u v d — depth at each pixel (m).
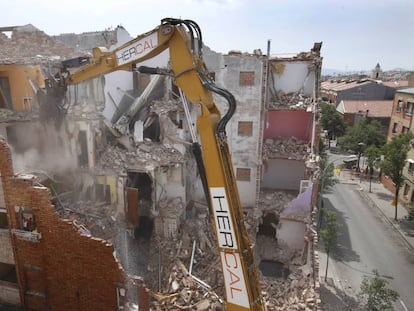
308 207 20.70
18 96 18.11
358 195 36.62
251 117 22.22
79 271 12.20
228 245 9.05
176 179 20.83
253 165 22.97
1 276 14.02
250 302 9.12
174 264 17.42
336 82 99.69
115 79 22.22
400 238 26.59
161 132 21.08
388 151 30.12
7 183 11.77
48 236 12.05
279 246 21.58
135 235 19.38
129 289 12.48
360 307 17.80
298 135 23.78
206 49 21.80
